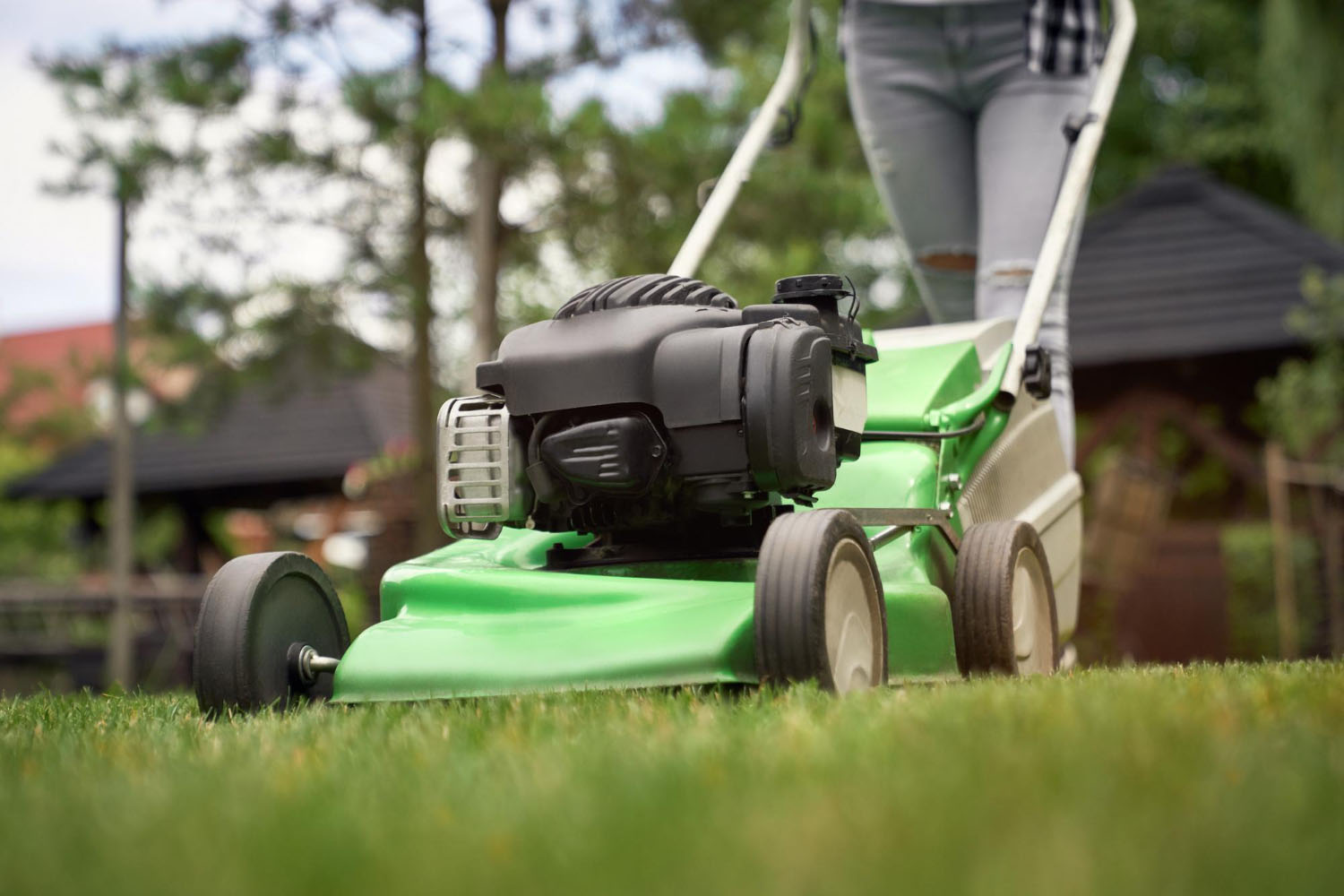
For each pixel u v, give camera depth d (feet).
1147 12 82.79
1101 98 16.69
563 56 38.88
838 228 38.93
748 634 10.49
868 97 17.76
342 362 41.47
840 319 11.84
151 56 37.68
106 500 73.56
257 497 73.15
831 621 10.44
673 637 10.52
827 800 6.00
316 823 6.16
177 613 54.44
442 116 33.35
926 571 13.42
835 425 11.59
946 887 4.67
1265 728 7.70
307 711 10.68
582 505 11.46
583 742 8.12
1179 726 7.61
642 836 5.57
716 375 10.91
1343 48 58.49
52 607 52.90
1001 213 17.08
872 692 9.84
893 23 17.35
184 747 9.07
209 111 37.70
